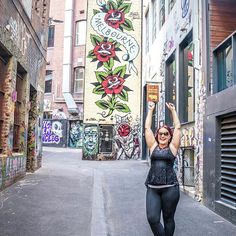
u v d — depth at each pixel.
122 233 6.22
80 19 33.94
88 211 7.34
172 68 13.27
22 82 11.15
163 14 14.83
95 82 21.55
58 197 8.46
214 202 7.67
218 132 7.79
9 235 5.49
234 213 6.70
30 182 10.20
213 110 7.89
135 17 22.03
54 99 34.38
